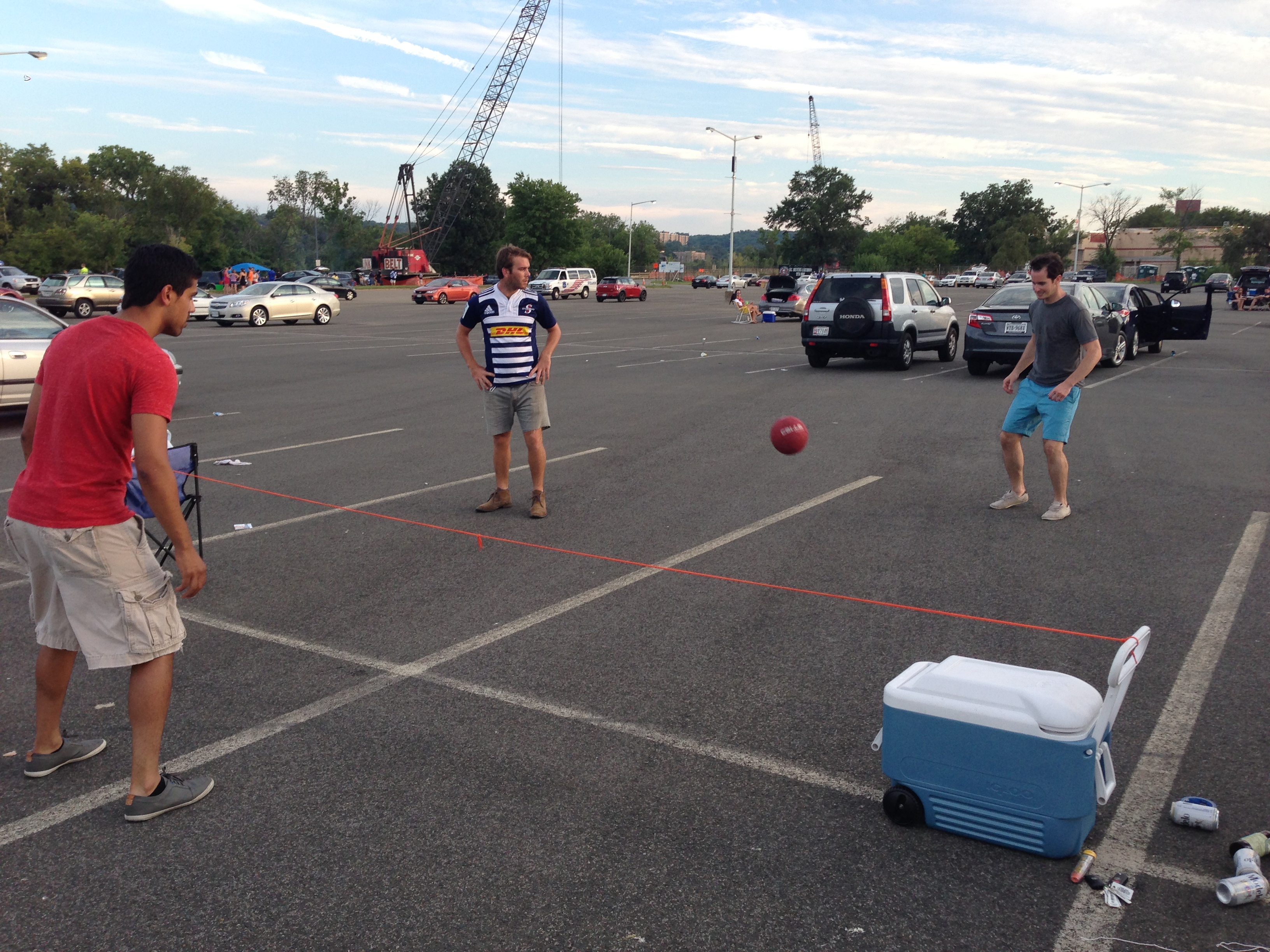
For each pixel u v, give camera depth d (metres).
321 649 4.67
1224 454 9.74
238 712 4.00
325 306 34.84
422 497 7.89
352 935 2.63
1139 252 132.88
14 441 10.73
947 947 2.58
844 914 2.71
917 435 10.90
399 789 3.38
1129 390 15.10
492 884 2.85
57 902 2.78
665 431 11.23
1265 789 3.38
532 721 3.91
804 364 19.56
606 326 33.50
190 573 3.13
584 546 6.46
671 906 2.75
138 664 3.20
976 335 16.70
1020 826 2.97
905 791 3.14
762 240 154.00
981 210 150.62
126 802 3.31
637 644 4.73
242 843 3.07
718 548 6.40
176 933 2.64
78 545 3.05
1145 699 4.10
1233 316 40.75
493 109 98.00
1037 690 2.95
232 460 9.41
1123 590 5.51
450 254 104.81
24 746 3.73
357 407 13.30
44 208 87.69
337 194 132.88
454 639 4.79
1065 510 7.10
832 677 4.33
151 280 3.07
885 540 6.59
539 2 94.94
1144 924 2.67
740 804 3.29
